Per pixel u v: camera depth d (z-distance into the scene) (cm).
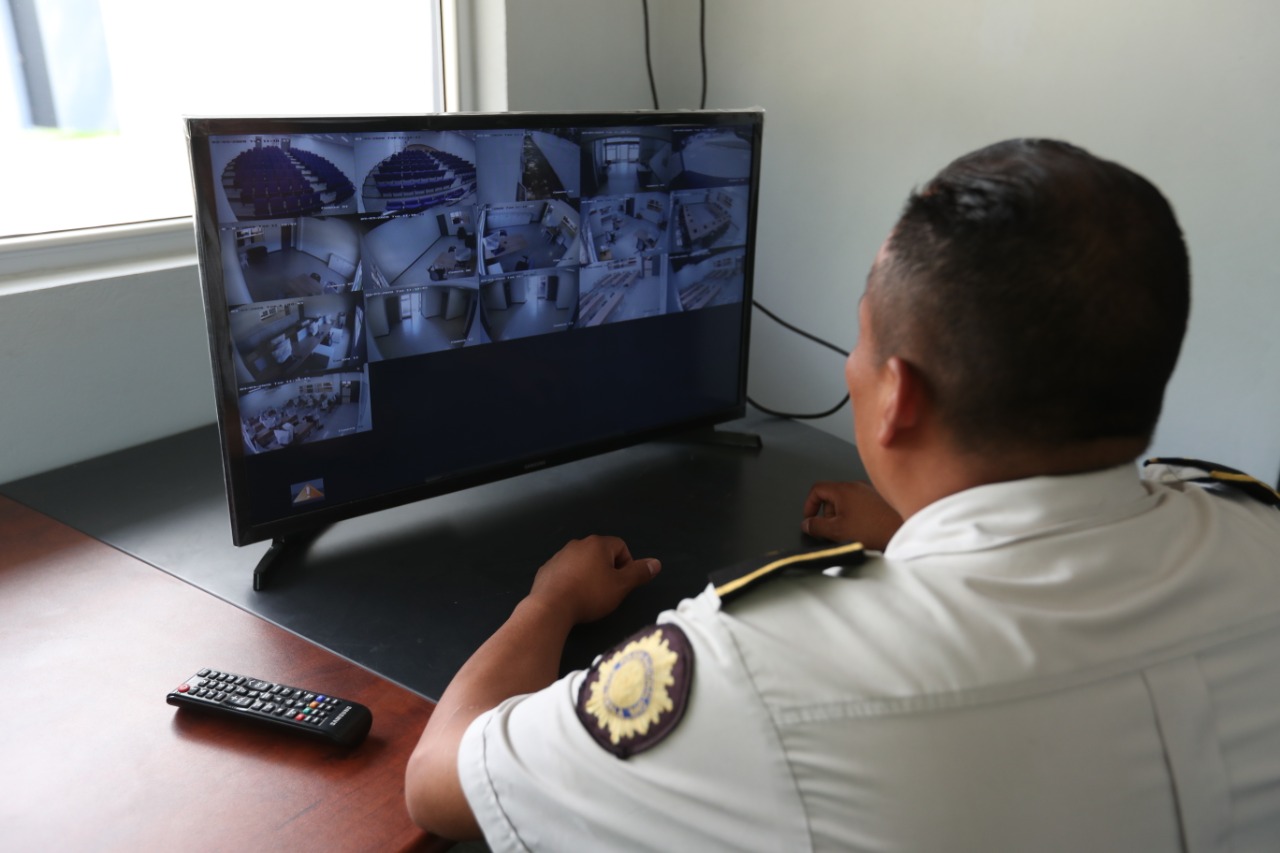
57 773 83
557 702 64
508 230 123
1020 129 160
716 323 150
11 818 78
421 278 117
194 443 146
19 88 136
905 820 51
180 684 93
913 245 59
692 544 126
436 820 72
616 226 133
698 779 56
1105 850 53
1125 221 54
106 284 134
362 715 88
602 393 139
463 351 123
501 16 164
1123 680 55
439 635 104
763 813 54
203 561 116
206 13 155
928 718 53
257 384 107
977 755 52
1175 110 146
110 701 92
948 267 56
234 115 98
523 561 120
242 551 119
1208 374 153
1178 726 56
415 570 117
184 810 79
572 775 61
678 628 60
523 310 127
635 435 145
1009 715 53
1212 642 59
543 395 133
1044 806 52
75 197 145
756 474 149
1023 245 54
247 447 108
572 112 124
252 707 88
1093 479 60
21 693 92
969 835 51
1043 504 60
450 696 81
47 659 97
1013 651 54
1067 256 54
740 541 127
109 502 128
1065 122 156
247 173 100
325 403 113
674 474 147
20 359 127
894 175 175
